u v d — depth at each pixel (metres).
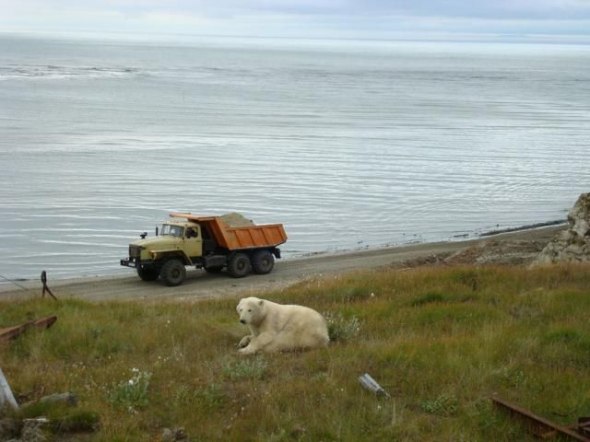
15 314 14.69
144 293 26.73
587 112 137.88
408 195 56.88
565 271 19.02
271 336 11.45
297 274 30.77
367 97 163.25
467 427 7.96
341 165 71.19
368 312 14.47
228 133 95.12
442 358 10.23
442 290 16.75
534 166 73.69
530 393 9.02
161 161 70.44
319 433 7.73
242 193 55.75
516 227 46.00
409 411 8.39
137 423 7.90
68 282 29.64
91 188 55.28
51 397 8.41
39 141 80.88
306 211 50.03
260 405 8.40
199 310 16.02
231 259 30.02
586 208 25.34
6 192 52.47
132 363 10.55
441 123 114.06
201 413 8.28
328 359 10.49
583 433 7.68
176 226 29.42
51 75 197.25
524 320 13.01
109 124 100.56
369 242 41.38
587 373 9.84
